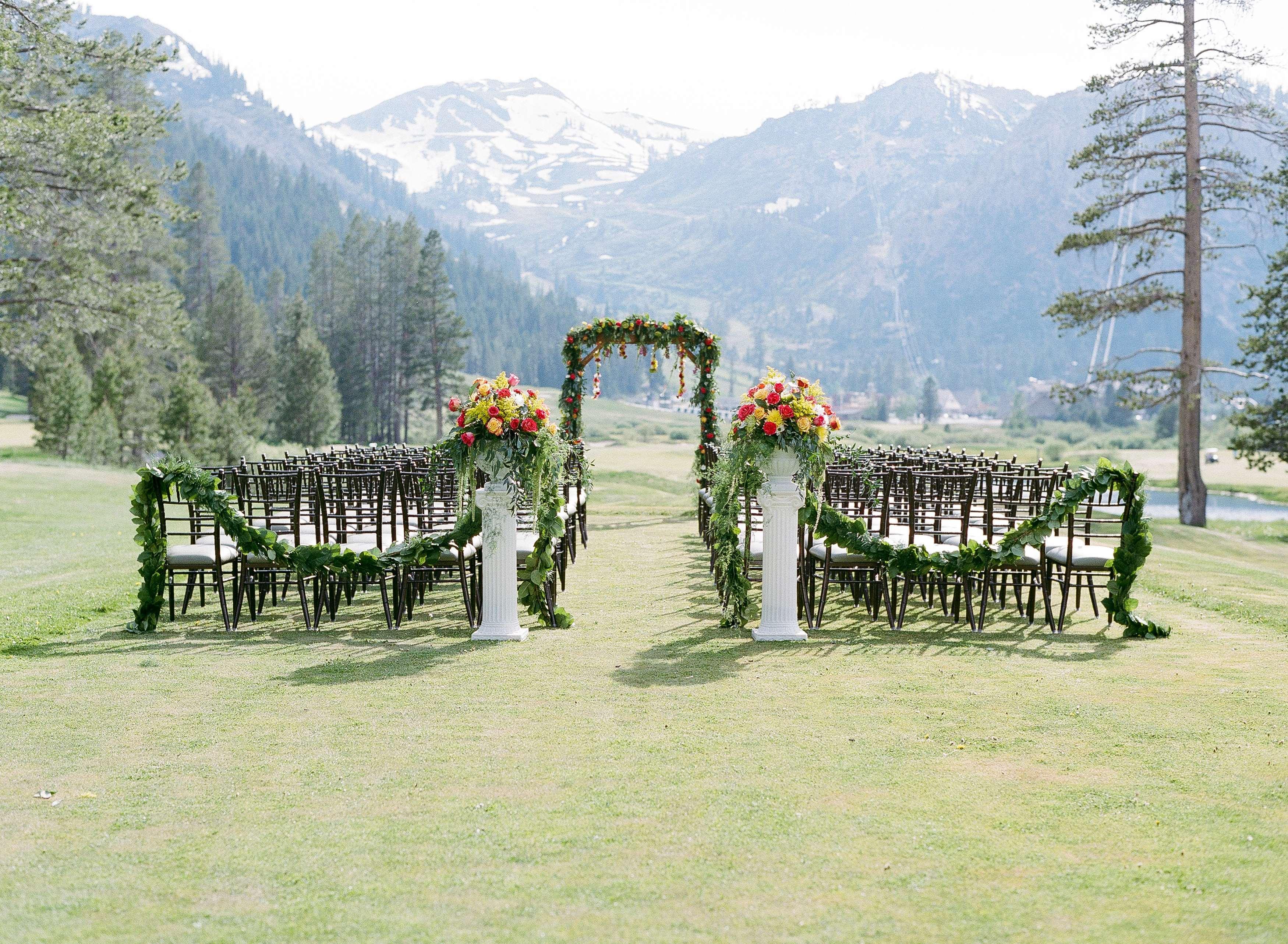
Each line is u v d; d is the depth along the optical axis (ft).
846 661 20.13
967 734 15.23
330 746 14.70
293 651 21.09
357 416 236.63
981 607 23.25
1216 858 10.87
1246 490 136.05
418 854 11.06
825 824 11.85
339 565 23.13
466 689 17.88
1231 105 75.20
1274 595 29.01
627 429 346.33
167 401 147.95
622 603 26.71
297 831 11.68
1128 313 75.87
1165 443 275.18
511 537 22.24
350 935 9.36
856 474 25.45
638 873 10.58
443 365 234.99
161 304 69.82
